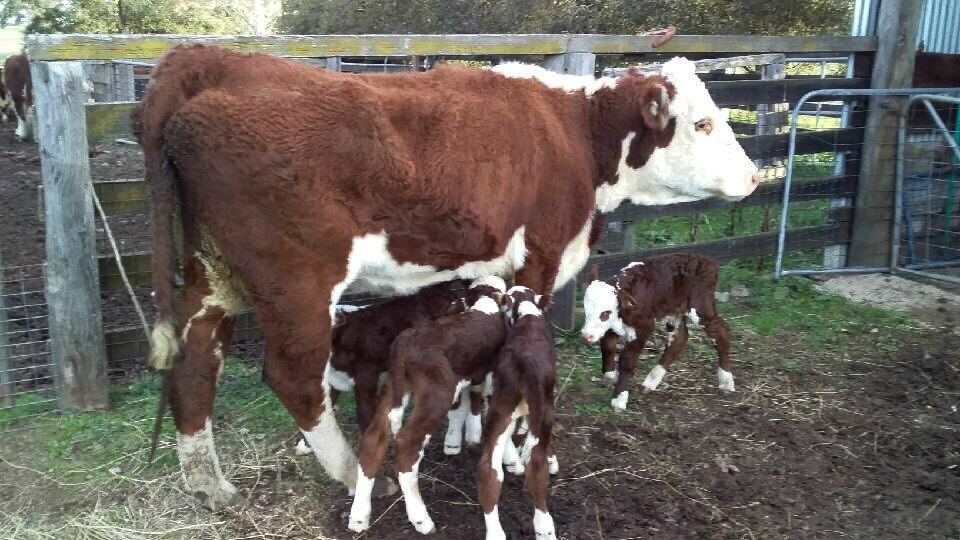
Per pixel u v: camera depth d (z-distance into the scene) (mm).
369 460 3453
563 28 16219
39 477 3879
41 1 22734
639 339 4656
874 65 7574
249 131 3086
